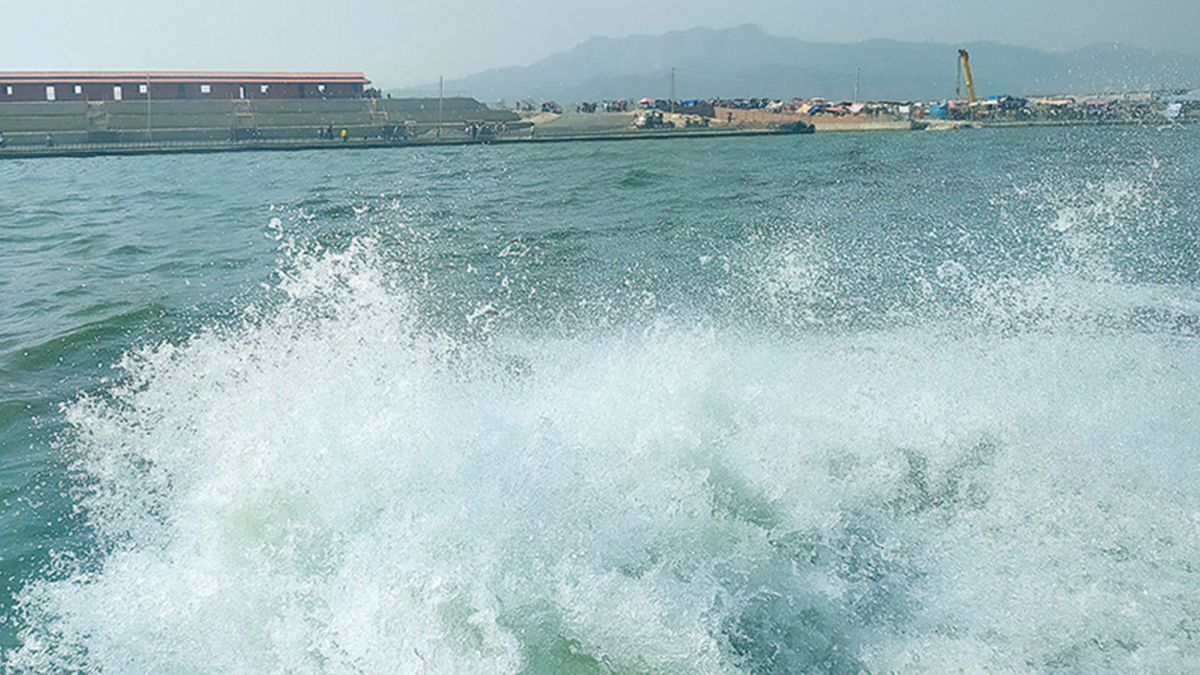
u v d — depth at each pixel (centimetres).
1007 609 371
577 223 1666
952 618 371
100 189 2964
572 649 361
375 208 1997
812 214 1669
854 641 364
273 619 385
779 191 2158
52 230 1806
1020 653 345
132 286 1170
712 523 443
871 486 474
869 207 1744
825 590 396
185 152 6531
